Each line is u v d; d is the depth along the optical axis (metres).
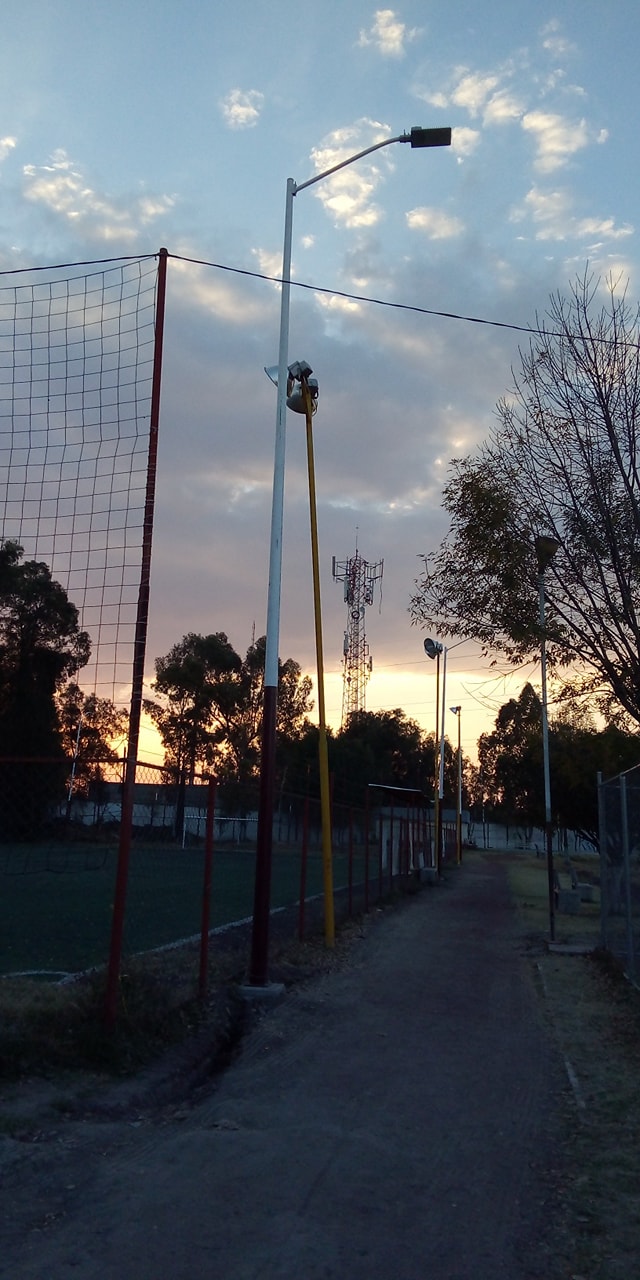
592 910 26.41
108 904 20.53
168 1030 8.35
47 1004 8.13
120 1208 5.08
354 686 72.69
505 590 16.17
